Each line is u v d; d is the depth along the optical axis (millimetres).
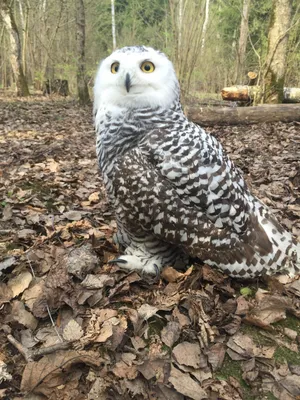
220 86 3172
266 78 2279
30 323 502
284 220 833
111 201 583
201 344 491
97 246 666
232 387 452
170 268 590
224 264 555
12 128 2076
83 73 3496
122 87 523
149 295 569
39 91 4883
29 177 1075
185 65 2256
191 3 2195
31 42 5207
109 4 5887
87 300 538
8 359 457
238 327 525
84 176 1163
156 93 530
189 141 525
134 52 531
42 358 448
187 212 530
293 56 2629
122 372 449
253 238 560
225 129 1909
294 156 1322
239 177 589
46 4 5082
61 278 542
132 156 528
